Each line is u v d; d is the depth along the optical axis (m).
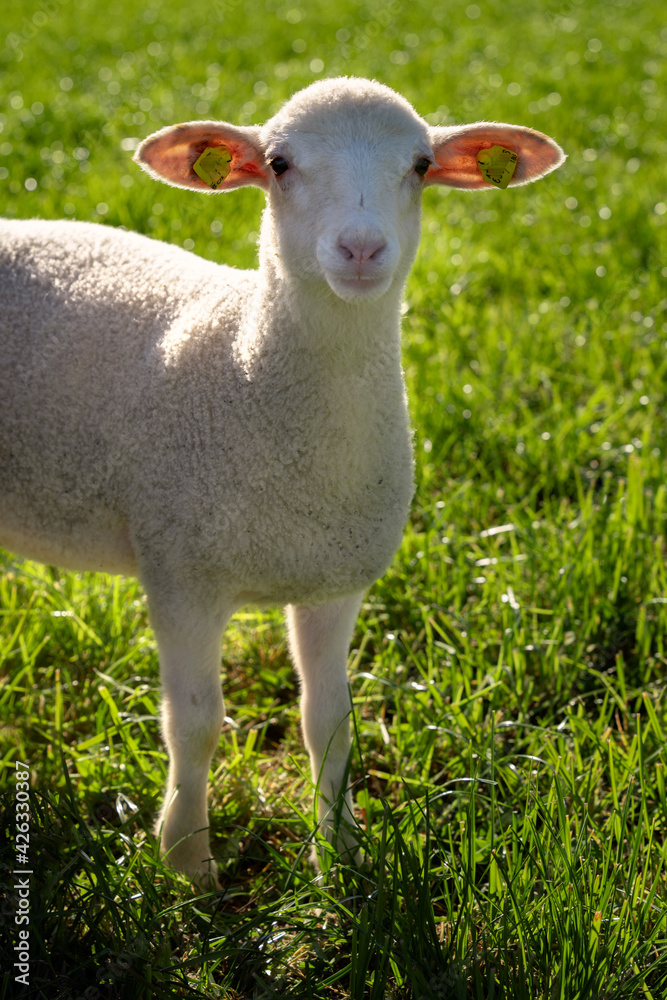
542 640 3.45
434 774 3.15
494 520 4.21
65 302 2.75
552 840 2.53
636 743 2.90
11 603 3.58
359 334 2.43
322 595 2.69
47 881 2.38
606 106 9.46
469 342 5.27
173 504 2.56
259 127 2.63
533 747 3.07
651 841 2.57
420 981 2.26
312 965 2.46
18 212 6.27
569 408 4.68
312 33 12.01
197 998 2.28
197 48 11.22
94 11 13.15
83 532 2.80
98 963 2.33
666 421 4.64
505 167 2.75
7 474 2.79
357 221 2.26
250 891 2.71
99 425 2.66
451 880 2.67
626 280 5.88
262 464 2.50
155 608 2.65
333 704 2.82
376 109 2.41
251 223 6.35
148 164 2.65
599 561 3.67
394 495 2.67
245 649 3.67
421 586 3.74
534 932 2.36
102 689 3.08
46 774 3.02
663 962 2.37
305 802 3.03
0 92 9.16
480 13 13.94
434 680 3.41
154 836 2.83
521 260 6.17
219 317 2.63
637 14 14.05
